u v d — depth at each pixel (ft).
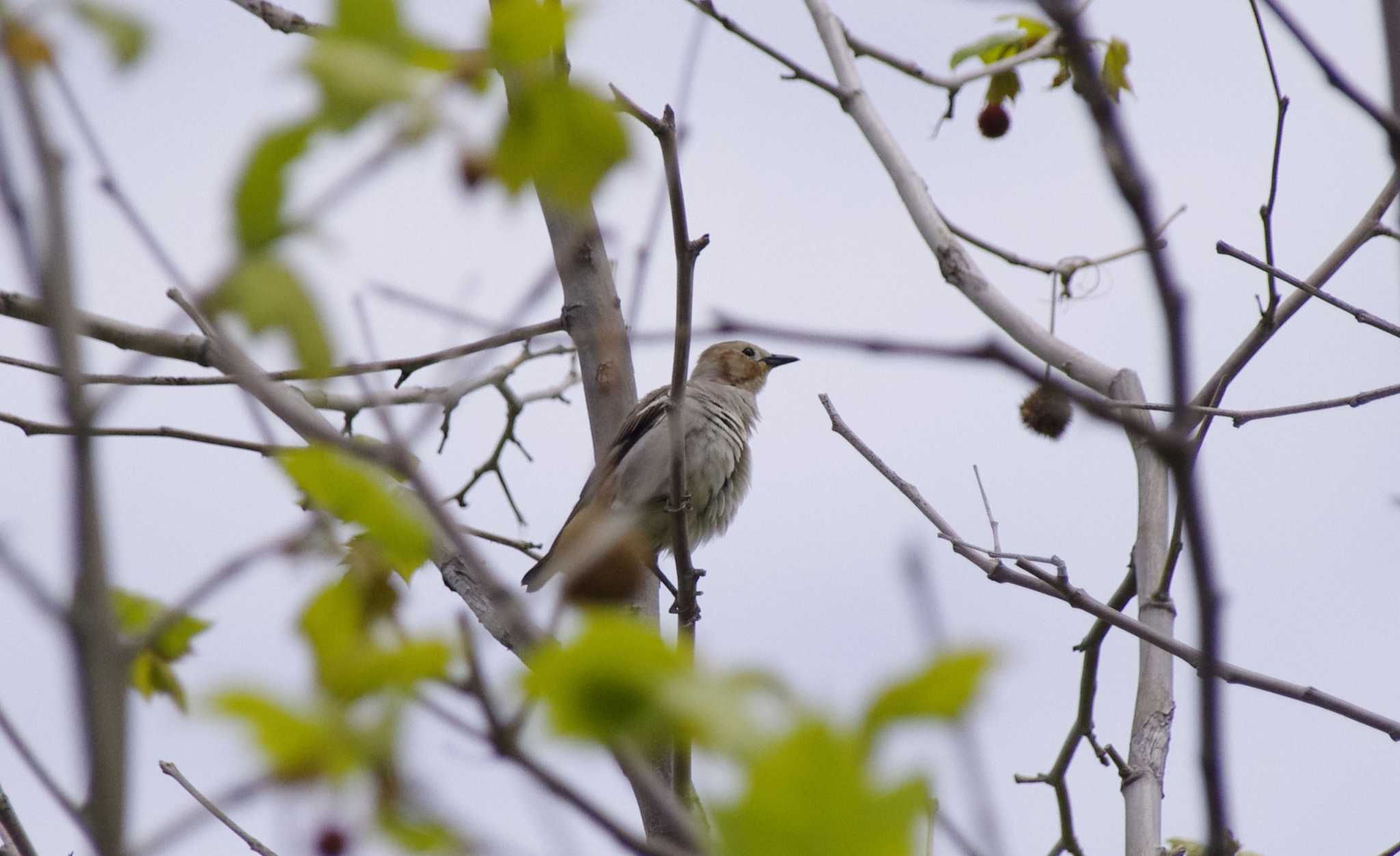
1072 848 36.68
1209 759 13.58
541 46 10.94
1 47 11.18
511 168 10.93
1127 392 33.86
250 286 10.64
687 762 24.81
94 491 12.89
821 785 8.70
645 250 18.08
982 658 8.77
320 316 10.77
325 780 10.51
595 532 13.71
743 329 12.51
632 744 9.18
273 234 10.66
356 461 12.52
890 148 37.14
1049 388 11.90
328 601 12.34
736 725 8.89
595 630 9.17
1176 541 32.04
